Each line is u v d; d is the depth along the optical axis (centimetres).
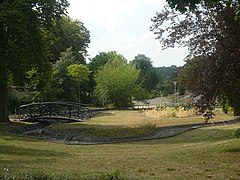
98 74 6381
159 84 8800
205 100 1177
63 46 6112
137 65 9194
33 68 2802
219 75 1140
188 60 1211
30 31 2639
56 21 3073
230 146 1477
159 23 1217
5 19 2486
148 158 1346
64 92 5391
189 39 1202
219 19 1132
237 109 1242
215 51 1155
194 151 1456
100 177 771
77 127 2747
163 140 2167
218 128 2431
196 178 939
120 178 788
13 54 2642
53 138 2394
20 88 3086
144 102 6588
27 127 2794
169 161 1253
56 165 1165
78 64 5722
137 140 2247
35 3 2783
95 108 5903
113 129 2602
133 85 6325
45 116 3088
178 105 4306
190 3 573
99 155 1491
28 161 1258
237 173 1007
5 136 2212
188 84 1197
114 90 6181
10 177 713
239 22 1090
